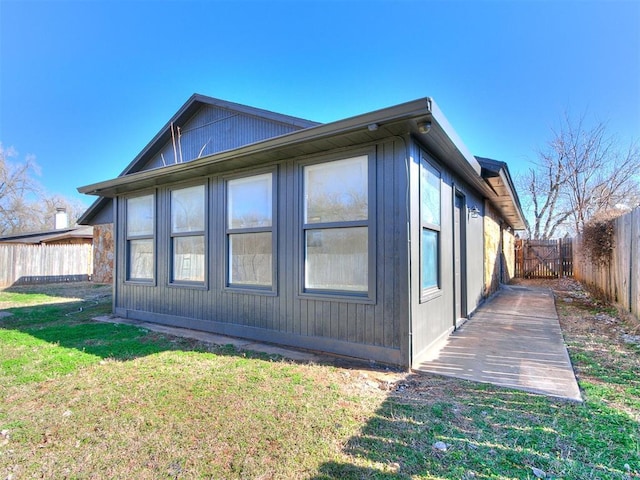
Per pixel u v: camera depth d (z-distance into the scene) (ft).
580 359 12.23
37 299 30.71
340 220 13.42
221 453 6.81
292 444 7.07
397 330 11.81
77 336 16.47
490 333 16.40
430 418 8.07
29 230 81.15
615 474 5.99
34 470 6.37
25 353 13.56
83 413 8.54
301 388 9.92
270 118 21.79
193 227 18.75
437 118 10.61
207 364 12.12
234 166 16.19
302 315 14.21
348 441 7.16
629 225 18.01
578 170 52.03
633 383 10.00
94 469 6.39
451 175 16.90
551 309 22.95
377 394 9.52
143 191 21.17
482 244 25.52
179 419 8.18
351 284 13.15
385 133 11.73
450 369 11.48
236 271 16.81
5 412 8.68
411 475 6.08
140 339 15.92
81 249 50.60
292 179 14.66
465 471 6.15
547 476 5.98
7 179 77.20
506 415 8.16
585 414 8.14
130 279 22.09
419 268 12.47
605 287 23.41
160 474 6.23
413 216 11.99
